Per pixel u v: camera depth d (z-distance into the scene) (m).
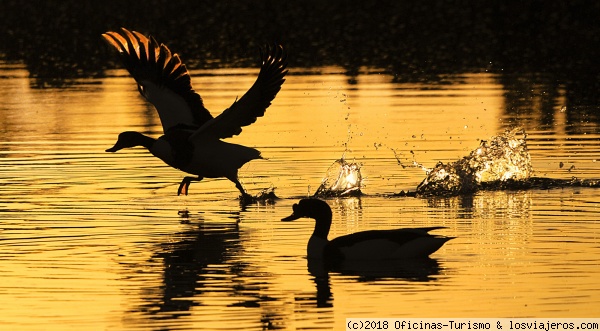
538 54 35.66
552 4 40.00
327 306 10.91
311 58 36.28
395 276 12.01
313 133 22.31
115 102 27.94
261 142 21.41
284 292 11.46
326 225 13.02
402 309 10.78
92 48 39.84
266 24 42.50
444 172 17.09
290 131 22.61
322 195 16.81
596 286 11.38
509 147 17.52
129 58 16.14
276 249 13.42
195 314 10.73
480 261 12.52
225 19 43.34
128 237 14.09
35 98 28.95
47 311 10.86
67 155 20.38
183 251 13.31
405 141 21.27
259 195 16.70
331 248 12.80
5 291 11.57
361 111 25.25
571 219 14.67
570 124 23.19
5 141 22.05
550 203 15.86
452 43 38.22
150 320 10.55
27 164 19.47
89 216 15.37
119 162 19.70
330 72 33.09
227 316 10.65
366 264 12.65
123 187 17.53
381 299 11.12
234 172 15.76
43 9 46.09
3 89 30.91
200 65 34.97
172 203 16.33
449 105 26.05
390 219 14.95
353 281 11.83
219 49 38.56
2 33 42.81
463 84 30.08
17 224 14.83
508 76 31.53
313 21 42.75
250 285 11.73
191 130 15.54
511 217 14.90
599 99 27.00
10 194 16.92
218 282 11.87
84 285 11.79
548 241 13.40
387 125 23.17
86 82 32.38
